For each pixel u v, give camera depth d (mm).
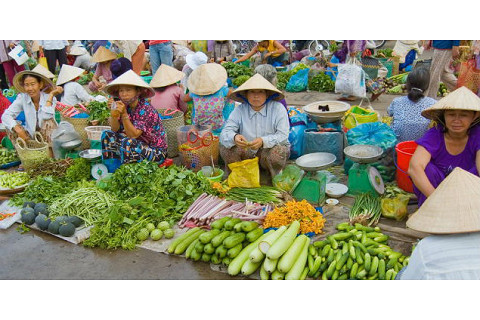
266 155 4551
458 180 2279
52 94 5422
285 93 9125
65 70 6312
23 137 5234
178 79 5688
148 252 3510
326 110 5242
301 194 4191
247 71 7641
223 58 10250
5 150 5754
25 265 3396
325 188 4242
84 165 4816
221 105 5246
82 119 5672
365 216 3699
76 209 3938
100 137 5172
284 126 4492
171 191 4141
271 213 3602
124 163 4582
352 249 3121
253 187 4395
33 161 4914
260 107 4555
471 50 5992
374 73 8641
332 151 5062
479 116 3109
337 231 3639
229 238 3215
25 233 3900
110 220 3668
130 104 4590
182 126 5402
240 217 3723
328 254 3168
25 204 4125
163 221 3768
